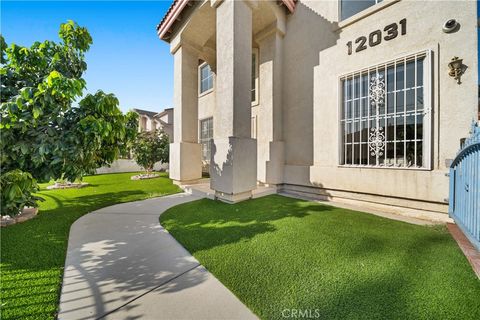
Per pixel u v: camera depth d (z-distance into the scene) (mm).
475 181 2977
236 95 5996
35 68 3930
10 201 3342
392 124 5234
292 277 2494
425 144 4680
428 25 4660
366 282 2355
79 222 4637
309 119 7027
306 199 6543
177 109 9117
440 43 4516
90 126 3385
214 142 6484
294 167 7367
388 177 5172
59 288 2363
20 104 2844
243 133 6180
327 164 6500
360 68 5750
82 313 2002
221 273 2633
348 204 5930
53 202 6492
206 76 13531
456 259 2795
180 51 8812
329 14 6453
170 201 6516
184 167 8797
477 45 4125
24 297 2205
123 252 3230
